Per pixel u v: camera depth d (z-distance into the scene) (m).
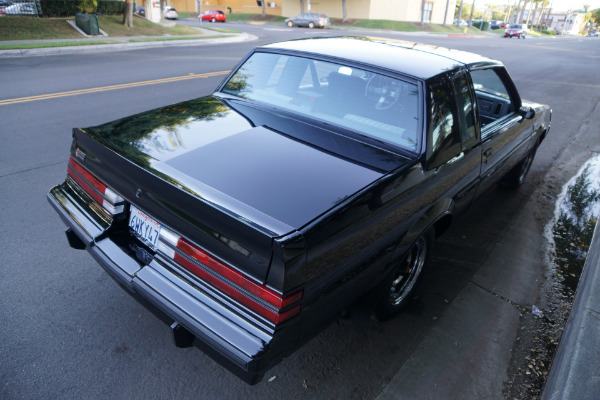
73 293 2.94
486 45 28.27
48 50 13.86
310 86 2.99
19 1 18.86
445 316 3.08
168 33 21.86
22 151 5.29
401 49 3.24
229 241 1.80
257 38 24.36
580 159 6.64
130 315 2.79
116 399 2.24
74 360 2.43
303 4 44.47
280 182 2.07
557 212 4.84
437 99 2.68
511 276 3.63
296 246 1.69
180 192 1.91
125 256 2.26
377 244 2.25
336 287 2.03
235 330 1.79
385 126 2.64
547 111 5.06
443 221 3.11
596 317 2.87
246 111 2.92
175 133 2.52
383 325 2.93
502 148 3.75
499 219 4.57
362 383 2.47
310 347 2.69
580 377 2.39
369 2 41.72
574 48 33.97
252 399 2.31
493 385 2.56
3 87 8.69
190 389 2.33
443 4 47.59
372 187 2.13
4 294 2.87
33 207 3.98
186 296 1.95
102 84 9.43
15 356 2.42
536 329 3.05
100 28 19.50
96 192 2.47
